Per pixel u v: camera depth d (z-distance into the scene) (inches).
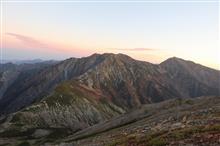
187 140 1380.4
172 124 2172.7
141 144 1545.3
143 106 5497.1
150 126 2600.9
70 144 3223.4
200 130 1517.0
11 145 7121.1
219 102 3826.3
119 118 5310.0
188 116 2453.2
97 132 4877.0
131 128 3107.8
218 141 1264.8
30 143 7263.8
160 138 1546.5
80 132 5482.3
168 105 4975.4
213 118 1969.7
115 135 2751.0
